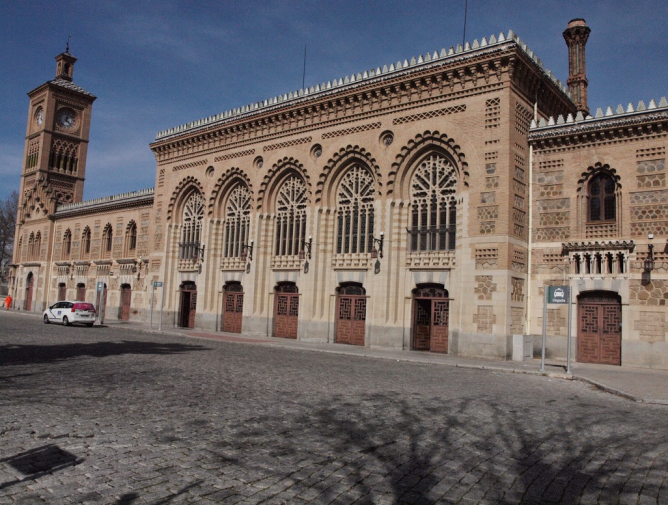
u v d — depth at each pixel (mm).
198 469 6664
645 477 7043
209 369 16312
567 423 10344
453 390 14109
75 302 37219
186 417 9438
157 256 40656
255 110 34750
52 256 57125
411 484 6438
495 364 21781
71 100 63969
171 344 25141
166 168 40875
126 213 47875
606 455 8062
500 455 7844
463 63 26031
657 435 9562
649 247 22844
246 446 7762
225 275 36188
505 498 6121
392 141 28656
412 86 27984
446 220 26891
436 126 27016
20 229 62781
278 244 33875
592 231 24578
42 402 10219
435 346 26703
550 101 29094
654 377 19031
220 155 37031
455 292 26125
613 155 24172
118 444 7594
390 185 28453
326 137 31297
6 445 7320
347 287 30297
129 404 10367
